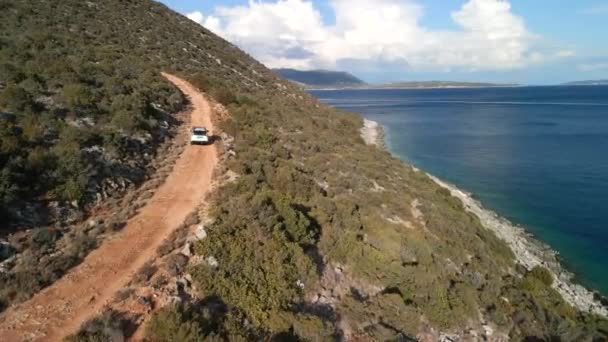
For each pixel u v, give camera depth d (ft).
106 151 76.38
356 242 70.23
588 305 82.38
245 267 52.24
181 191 72.74
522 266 91.30
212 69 198.59
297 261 57.62
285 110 169.58
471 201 145.07
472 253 83.20
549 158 214.69
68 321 39.60
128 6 229.25
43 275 45.19
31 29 145.79
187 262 49.96
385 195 94.63
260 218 61.82
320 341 46.39
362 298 61.05
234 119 126.62
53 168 63.21
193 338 38.06
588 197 150.61
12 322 38.86
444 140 275.18
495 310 65.36
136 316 40.88
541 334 62.59
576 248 110.11
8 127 66.44
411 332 56.95
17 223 52.21
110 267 48.70
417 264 70.74
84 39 157.69
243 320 44.52
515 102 650.02
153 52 184.44
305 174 94.02
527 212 137.18
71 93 90.02
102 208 62.80
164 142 96.73
